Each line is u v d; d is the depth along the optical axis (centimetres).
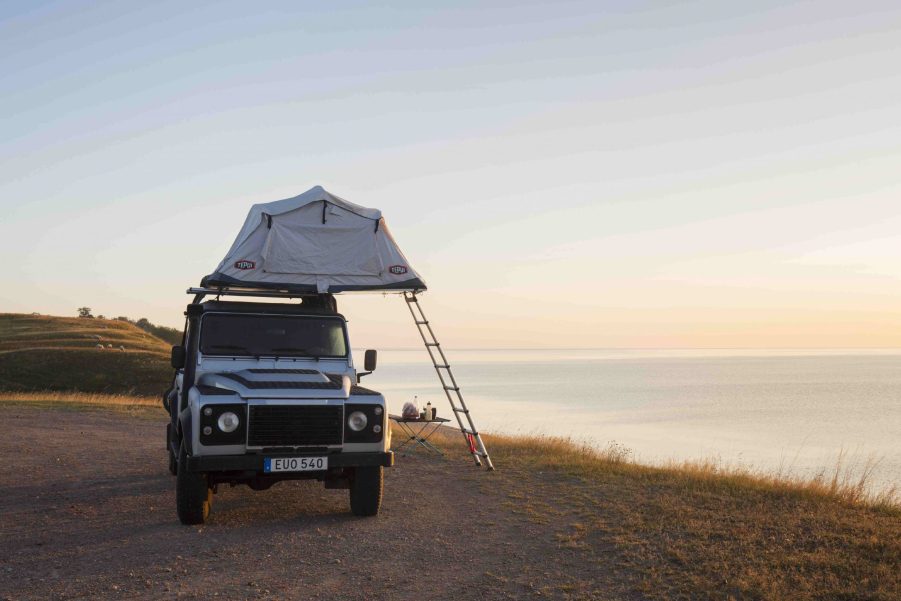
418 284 934
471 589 553
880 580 522
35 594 534
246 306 881
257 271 866
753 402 13575
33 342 6338
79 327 8044
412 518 793
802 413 10906
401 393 13900
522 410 9900
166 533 717
